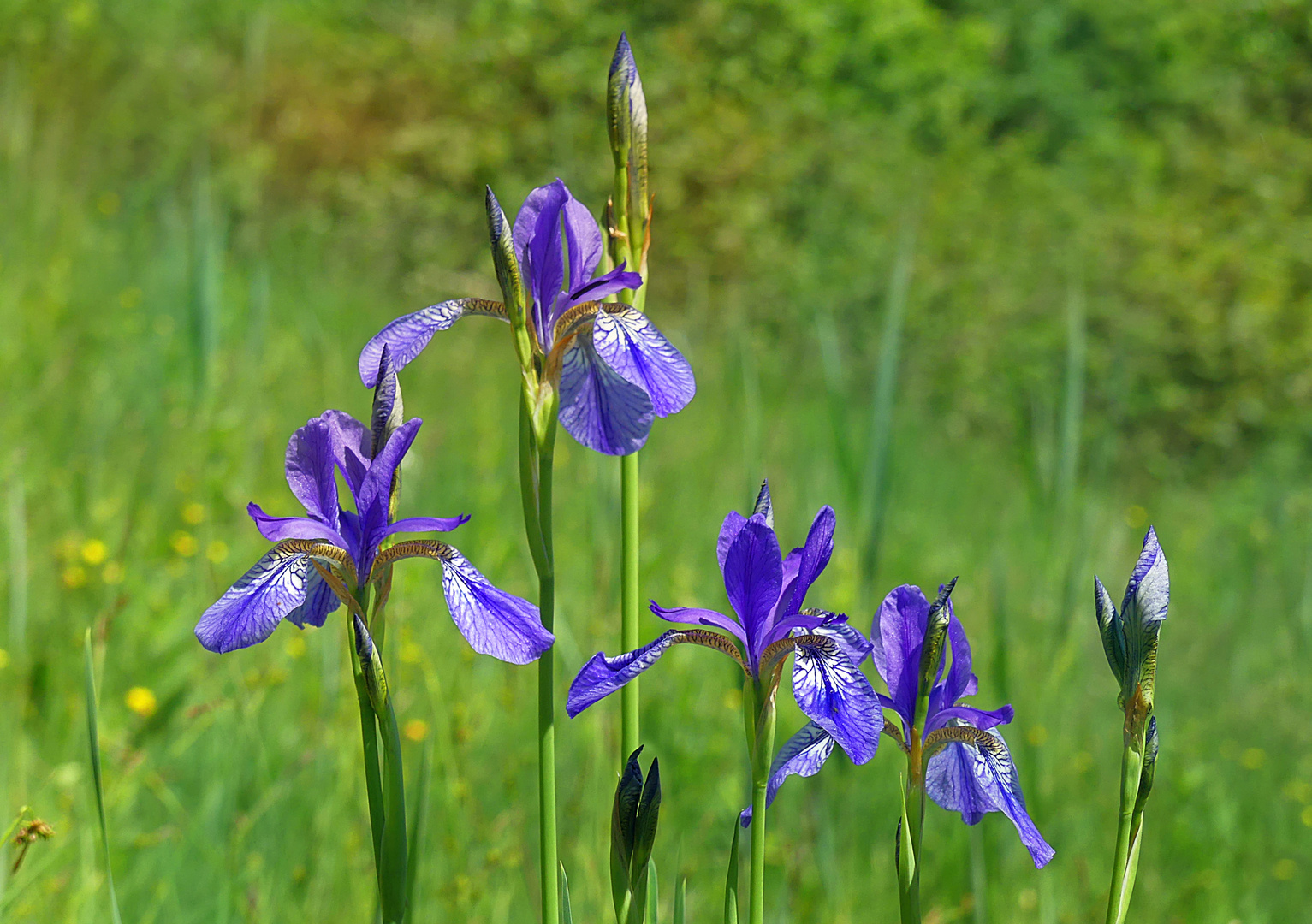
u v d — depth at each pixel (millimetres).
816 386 10430
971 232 13039
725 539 1441
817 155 13328
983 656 4758
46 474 4582
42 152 8953
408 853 1483
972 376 11852
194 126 11133
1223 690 6109
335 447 1476
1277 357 12773
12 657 3156
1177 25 15844
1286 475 11961
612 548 3793
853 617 3359
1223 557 8938
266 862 2961
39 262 7020
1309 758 5383
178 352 6148
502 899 2811
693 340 10273
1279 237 14023
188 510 4523
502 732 3736
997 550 3064
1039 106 15289
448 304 1539
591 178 11750
